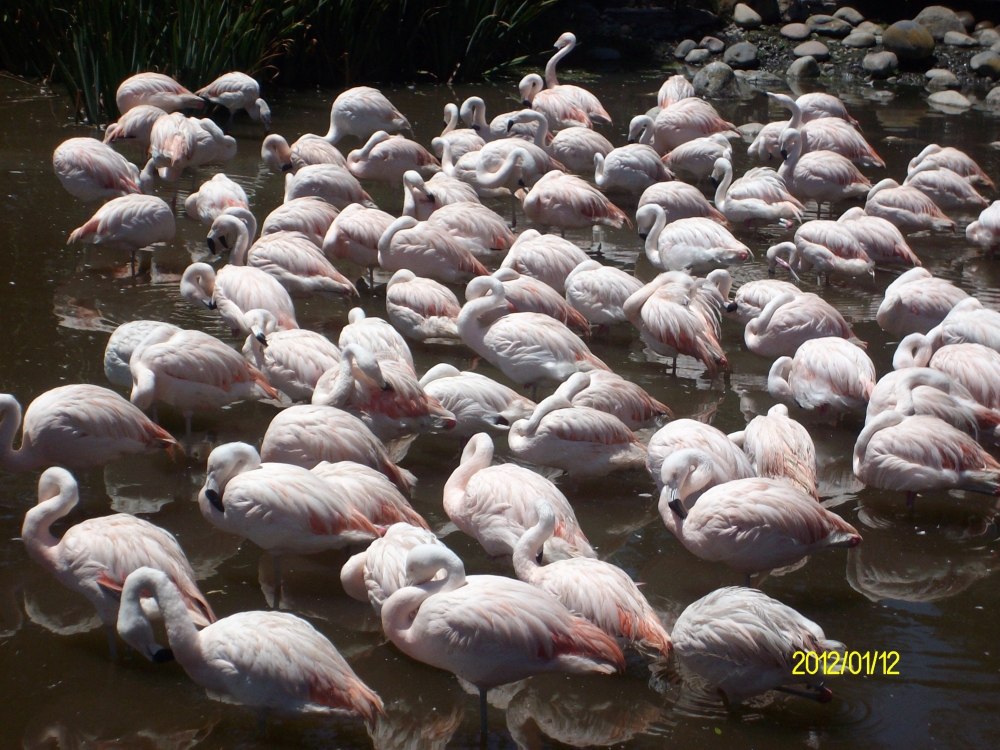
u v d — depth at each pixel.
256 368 6.16
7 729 3.76
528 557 4.35
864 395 6.07
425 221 8.70
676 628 4.02
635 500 5.54
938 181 9.98
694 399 6.61
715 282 7.75
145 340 5.73
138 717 3.85
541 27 17.70
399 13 15.24
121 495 5.28
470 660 3.78
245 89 12.19
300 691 3.62
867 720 3.91
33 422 4.98
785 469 5.21
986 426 5.89
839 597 4.72
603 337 7.68
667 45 17.88
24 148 10.91
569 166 11.08
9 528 4.92
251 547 5.00
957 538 5.23
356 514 4.59
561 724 3.93
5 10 13.55
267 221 8.33
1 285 7.59
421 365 6.99
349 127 11.71
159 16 12.70
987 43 16.92
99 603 4.08
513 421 5.79
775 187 9.62
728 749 3.77
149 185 9.50
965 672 4.20
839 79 16.78
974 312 6.91
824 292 8.50
